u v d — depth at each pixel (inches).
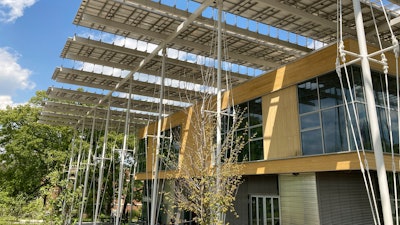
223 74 718.5
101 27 545.6
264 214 508.7
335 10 456.1
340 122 367.2
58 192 681.6
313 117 404.8
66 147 1323.8
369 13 447.8
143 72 703.1
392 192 380.5
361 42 171.3
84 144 1266.0
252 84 518.6
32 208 485.7
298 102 431.8
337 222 411.5
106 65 666.2
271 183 501.7
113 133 1334.9
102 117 1125.1
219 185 312.7
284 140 442.9
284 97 455.2
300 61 432.8
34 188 1223.5
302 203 433.4
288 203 460.1
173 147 746.8
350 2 429.7
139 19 508.1
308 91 418.9
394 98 396.8
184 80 741.3
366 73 167.0
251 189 547.8
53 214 489.7
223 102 587.5
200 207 301.0
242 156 520.4
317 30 531.8
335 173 429.1
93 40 579.5
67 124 1232.8
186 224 730.2
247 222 543.8
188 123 695.1
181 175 399.2
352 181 439.5
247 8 464.4
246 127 521.3
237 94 551.5
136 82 776.3
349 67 364.2
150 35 539.5
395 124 386.0
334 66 380.5
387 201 153.6
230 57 622.2
